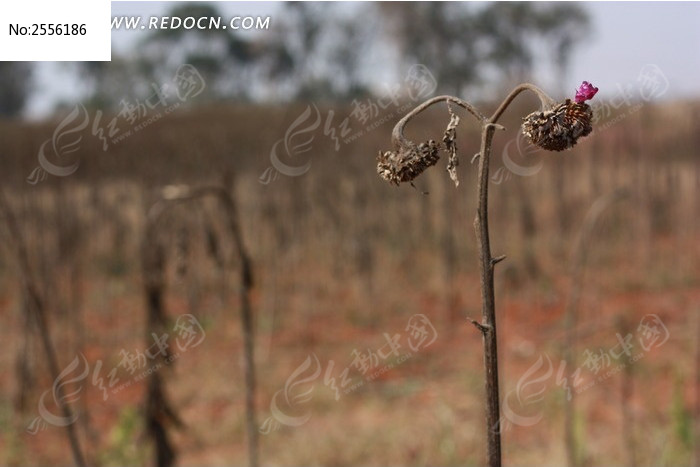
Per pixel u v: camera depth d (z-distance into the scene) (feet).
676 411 16.07
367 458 17.69
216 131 38.45
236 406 20.48
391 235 35.65
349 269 32.07
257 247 31.45
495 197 35.06
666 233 37.01
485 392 3.55
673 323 25.02
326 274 32.32
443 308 28.91
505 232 34.24
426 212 34.99
